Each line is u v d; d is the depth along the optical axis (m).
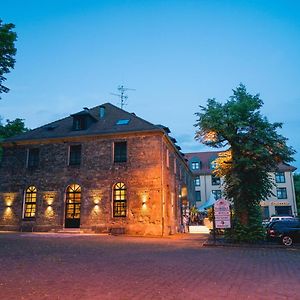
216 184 52.97
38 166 24.97
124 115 26.02
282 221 17.53
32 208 24.52
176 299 5.48
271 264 10.04
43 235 19.86
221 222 17.31
